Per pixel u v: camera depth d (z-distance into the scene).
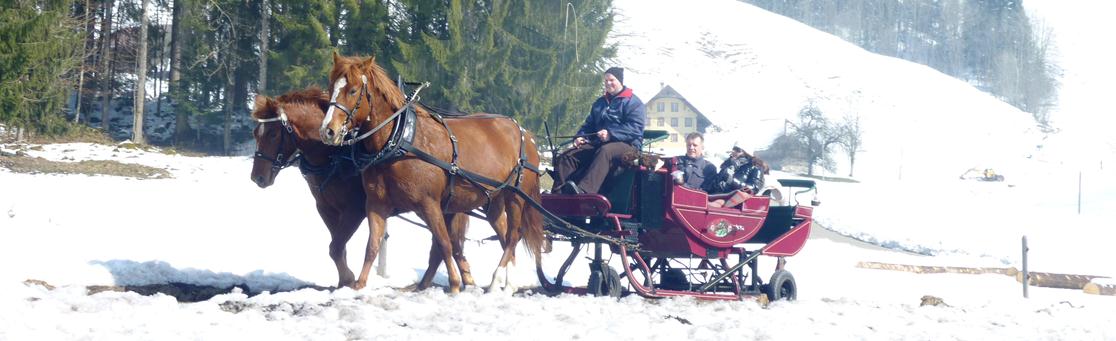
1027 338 7.99
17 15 25.27
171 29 51.47
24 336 6.02
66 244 11.48
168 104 52.00
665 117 105.69
